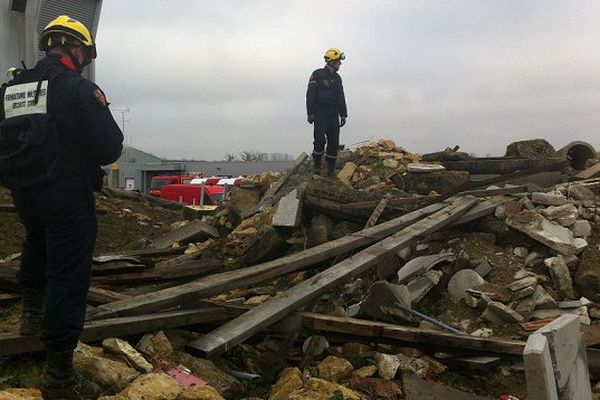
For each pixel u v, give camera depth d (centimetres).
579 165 1055
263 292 658
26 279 354
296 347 504
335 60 995
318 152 1004
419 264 650
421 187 899
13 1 1302
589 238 664
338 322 476
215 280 512
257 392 415
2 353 345
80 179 314
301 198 782
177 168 3731
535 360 247
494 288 600
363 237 664
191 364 404
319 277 546
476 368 475
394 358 467
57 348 314
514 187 780
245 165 4134
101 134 308
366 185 955
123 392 342
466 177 880
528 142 986
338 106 1000
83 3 1366
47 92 308
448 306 605
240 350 475
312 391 391
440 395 434
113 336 397
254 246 775
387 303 551
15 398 309
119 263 574
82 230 315
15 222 962
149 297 457
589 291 599
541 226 666
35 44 1319
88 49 335
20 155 305
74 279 314
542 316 569
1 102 324
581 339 311
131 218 1209
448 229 722
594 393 479
